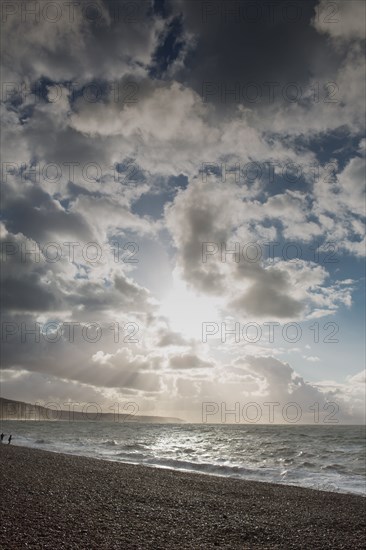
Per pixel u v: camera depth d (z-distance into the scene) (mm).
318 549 10836
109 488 18562
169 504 15727
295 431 120938
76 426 146125
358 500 19656
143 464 35250
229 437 86125
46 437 72375
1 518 10969
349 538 12250
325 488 25422
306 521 14406
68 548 8859
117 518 12406
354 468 35344
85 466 27328
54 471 23500
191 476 26172
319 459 43125
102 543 9484
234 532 12016
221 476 28516
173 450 51594
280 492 21156
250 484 23812
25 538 9312
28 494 15320
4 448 37938
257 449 54812
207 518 13664
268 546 10797
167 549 9523
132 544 9633
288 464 38562
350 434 97688
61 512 12492
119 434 92688
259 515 14953
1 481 18172
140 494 17484
